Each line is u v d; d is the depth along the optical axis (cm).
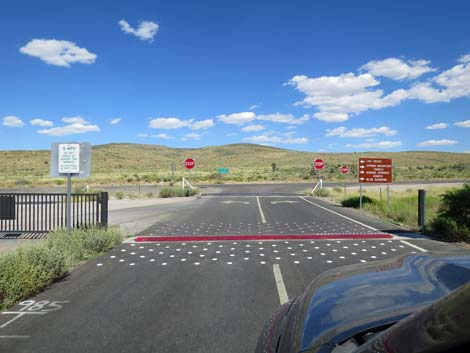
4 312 570
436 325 178
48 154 13438
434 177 7431
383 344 194
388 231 1348
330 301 297
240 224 1555
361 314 264
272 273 774
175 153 17638
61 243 972
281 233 1312
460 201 1228
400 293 286
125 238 1232
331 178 7200
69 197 1095
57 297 639
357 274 353
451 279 298
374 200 2369
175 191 3447
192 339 466
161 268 832
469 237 1155
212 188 4809
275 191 4166
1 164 11662
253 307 574
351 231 1353
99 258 941
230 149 19200
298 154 16088
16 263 676
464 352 153
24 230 1409
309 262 873
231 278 740
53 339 472
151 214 1986
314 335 256
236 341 459
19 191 3897
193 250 1027
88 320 532
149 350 439
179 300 611
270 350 295
